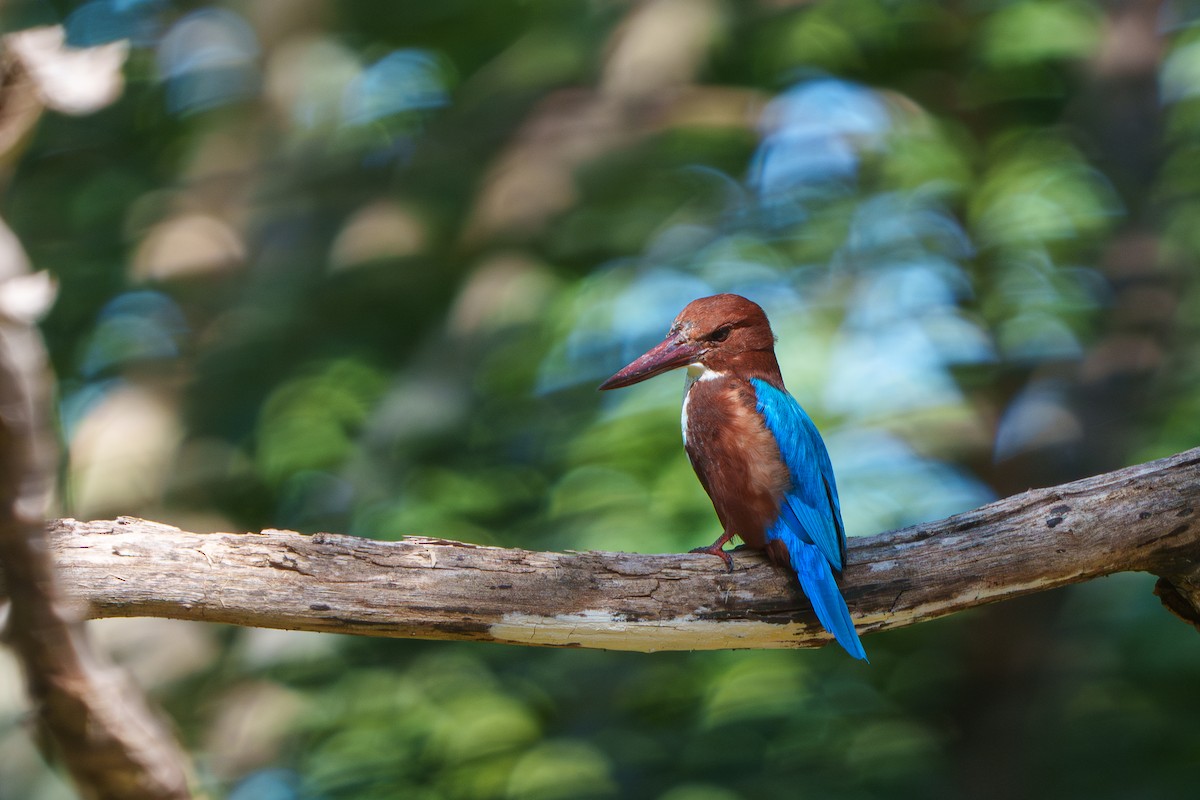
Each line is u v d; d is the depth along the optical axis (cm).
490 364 1173
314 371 1259
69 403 1309
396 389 1148
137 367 1216
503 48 1442
